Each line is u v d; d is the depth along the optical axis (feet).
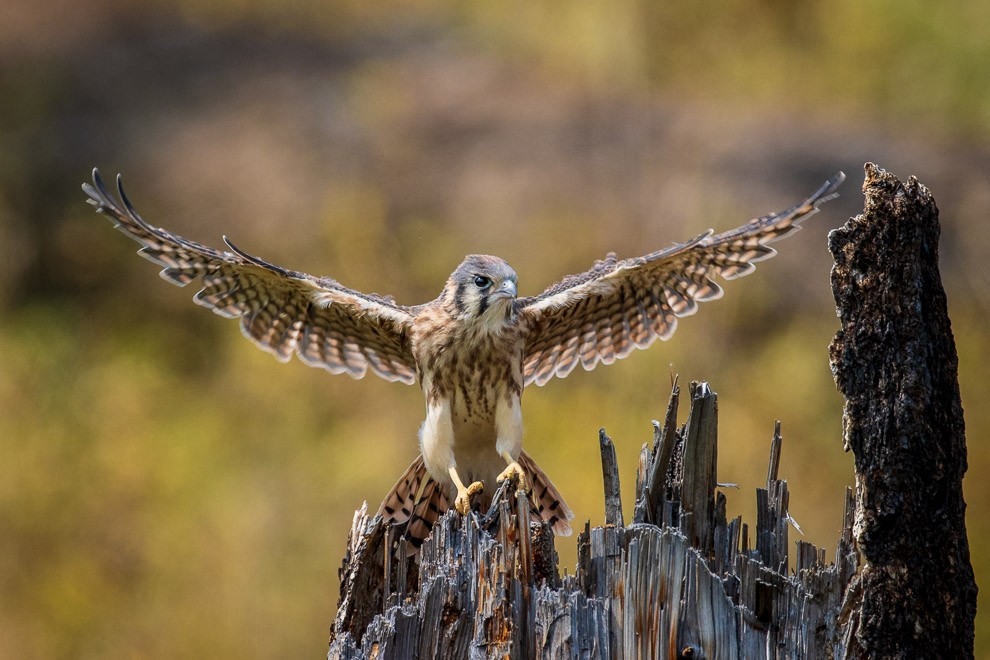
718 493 20.71
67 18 81.82
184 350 60.80
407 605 20.42
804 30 78.89
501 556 19.71
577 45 77.10
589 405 49.88
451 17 84.17
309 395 53.78
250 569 48.06
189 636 47.06
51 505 51.49
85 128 73.26
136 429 54.24
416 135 70.23
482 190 65.46
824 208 64.34
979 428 55.11
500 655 19.33
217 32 81.92
